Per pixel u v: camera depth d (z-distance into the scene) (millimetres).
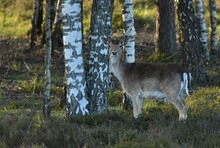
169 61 32875
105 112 18016
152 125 15875
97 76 17938
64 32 17328
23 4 50438
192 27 27594
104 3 17797
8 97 25531
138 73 18453
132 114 18734
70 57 17359
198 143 14367
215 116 17188
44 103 18312
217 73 30297
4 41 40406
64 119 16484
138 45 38750
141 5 48906
